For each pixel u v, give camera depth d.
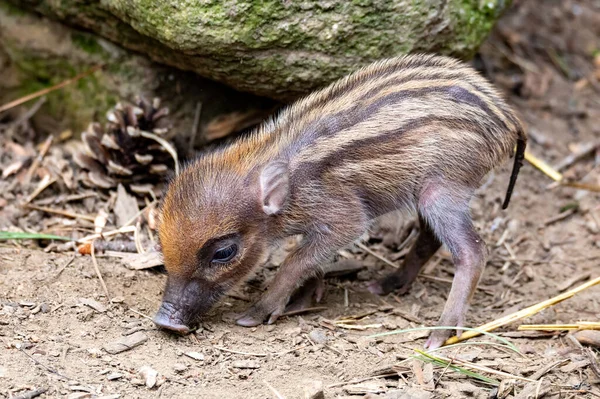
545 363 6.25
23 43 8.77
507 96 10.45
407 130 6.68
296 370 5.98
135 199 8.07
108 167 8.18
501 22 11.42
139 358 5.94
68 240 7.45
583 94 10.80
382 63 7.05
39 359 5.75
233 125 8.59
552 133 10.05
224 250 6.43
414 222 8.27
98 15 8.08
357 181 6.76
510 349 6.50
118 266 7.09
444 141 6.71
